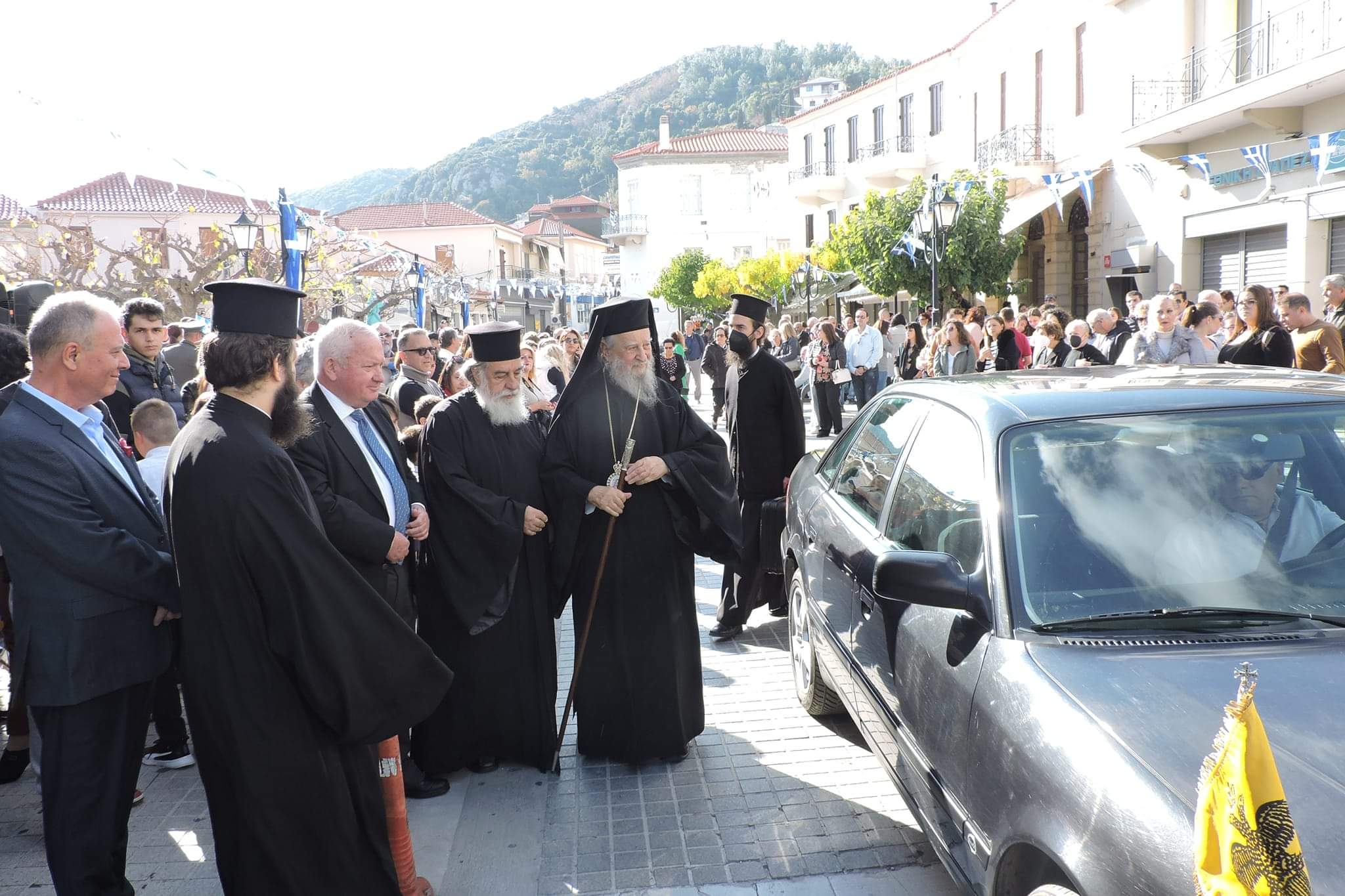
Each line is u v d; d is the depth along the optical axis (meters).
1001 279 21.00
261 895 2.73
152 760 4.44
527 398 5.05
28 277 17.89
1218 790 1.72
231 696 2.69
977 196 20.58
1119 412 3.04
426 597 4.23
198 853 3.65
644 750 4.18
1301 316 7.19
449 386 6.92
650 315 4.32
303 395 3.79
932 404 3.63
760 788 3.98
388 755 3.12
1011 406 3.15
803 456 5.86
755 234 57.53
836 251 27.20
